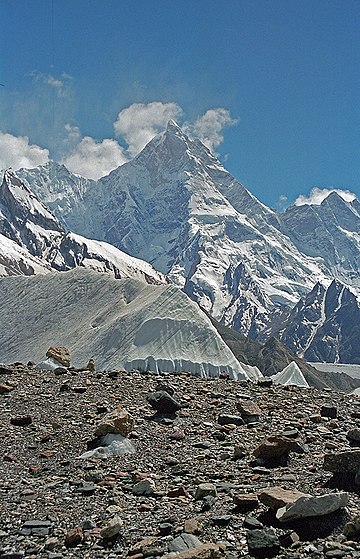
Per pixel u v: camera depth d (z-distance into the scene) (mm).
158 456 16719
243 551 10734
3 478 15234
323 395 25156
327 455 14266
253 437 18391
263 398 23719
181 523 12031
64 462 16359
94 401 21906
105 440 17391
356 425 20328
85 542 11438
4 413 20438
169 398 20875
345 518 11516
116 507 12922
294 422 20016
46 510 13031
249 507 12539
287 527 11484
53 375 26203
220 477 14852
